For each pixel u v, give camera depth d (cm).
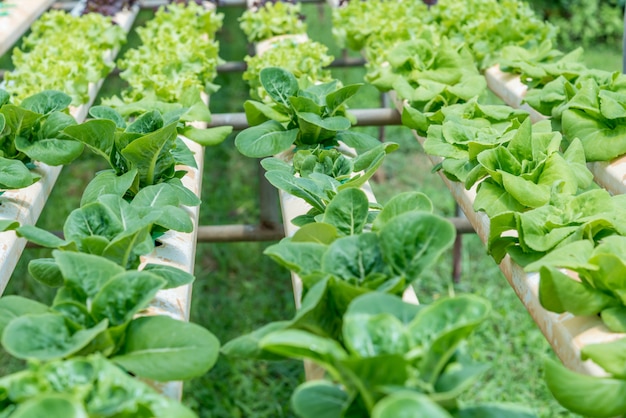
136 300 132
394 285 127
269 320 308
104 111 201
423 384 110
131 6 372
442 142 207
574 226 161
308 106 206
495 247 168
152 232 173
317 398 120
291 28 328
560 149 219
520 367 282
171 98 252
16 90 249
